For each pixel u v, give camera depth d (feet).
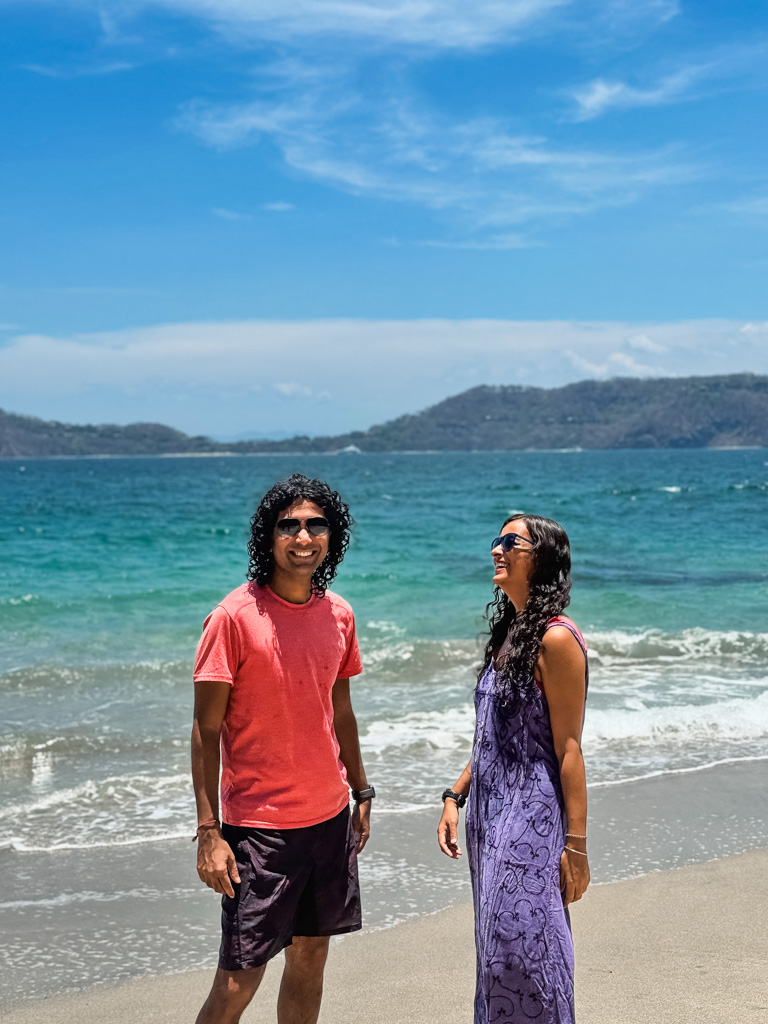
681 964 11.14
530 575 7.95
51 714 24.16
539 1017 6.98
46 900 13.23
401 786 18.43
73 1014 10.24
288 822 7.92
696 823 16.40
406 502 136.26
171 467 477.36
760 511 108.06
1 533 83.61
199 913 12.92
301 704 8.00
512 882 7.22
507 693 7.63
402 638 35.01
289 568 8.10
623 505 122.21
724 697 25.85
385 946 11.93
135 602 43.93
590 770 19.40
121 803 17.26
